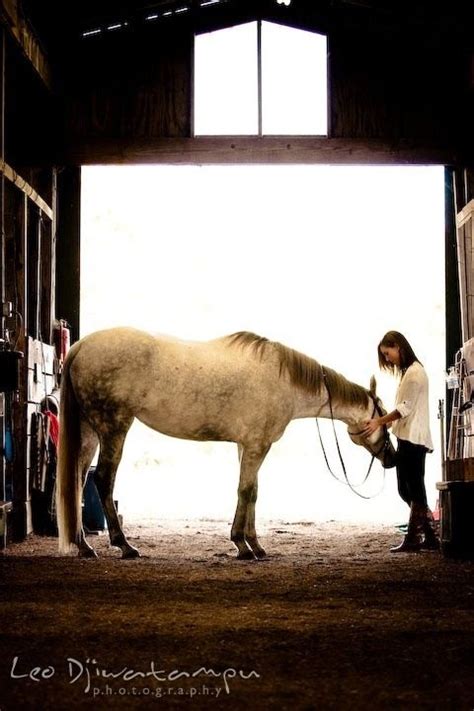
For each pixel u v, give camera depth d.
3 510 7.33
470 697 3.10
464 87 10.19
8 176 8.07
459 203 10.36
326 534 8.99
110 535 6.91
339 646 3.79
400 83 10.30
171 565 6.42
